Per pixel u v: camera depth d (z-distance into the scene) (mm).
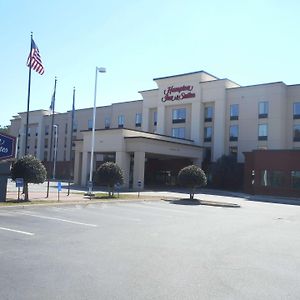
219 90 54750
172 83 58875
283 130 50688
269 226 15945
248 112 52781
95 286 6402
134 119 65688
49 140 82438
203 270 7773
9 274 6957
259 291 6457
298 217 20750
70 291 6090
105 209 19984
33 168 20250
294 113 50938
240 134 53188
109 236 11492
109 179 26938
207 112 56344
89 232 12086
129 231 12711
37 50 30797
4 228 12039
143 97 62656
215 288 6531
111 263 8070
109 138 44125
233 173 50000
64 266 7668
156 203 25891
